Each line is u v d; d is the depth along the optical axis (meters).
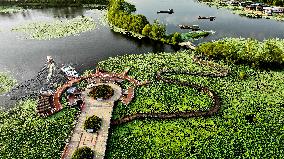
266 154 79.81
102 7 177.00
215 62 119.88
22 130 86.31
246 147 81.69
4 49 129.12
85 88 101.88
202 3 189.25
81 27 149.38
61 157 77.31
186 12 173.75
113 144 82.19
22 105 96.69
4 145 81.69
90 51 128.75
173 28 152.00
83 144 80.88
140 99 98.44
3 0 180.62
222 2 190.25
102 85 101.69
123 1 171.38
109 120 88.44
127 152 79.81
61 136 84.12
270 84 107.81
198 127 87.94
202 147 81.44
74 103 95.25
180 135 85.25
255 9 177.75
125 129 87.19
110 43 135.50
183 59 122.19
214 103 96.81
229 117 91.75
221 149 80.88
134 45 134.38
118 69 114.88
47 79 109.44
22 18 159.75
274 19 165.38
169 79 107.44
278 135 85.75
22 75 112.19
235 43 136.00
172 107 95.25
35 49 129.62
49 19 158.38
